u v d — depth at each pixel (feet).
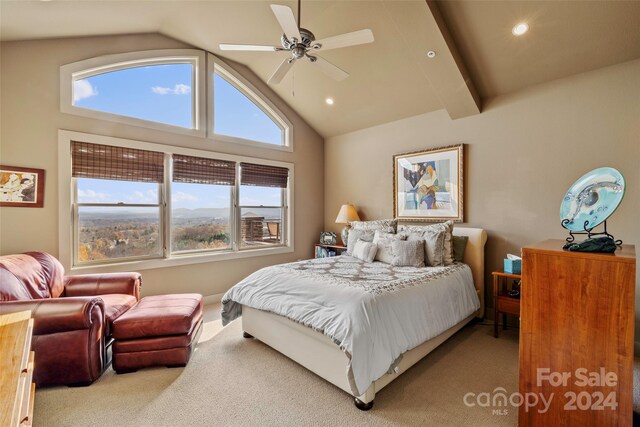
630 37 8.10
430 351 7.96
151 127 11.73
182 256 12.62
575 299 4.86
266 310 8.02
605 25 8.05
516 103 10.73
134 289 9.48
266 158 15.29
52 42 9.72
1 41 8.92
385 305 6.61
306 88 14.44
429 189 13.05
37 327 6.51
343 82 13.20
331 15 10.13
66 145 9.91
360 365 5.69
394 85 12.40
